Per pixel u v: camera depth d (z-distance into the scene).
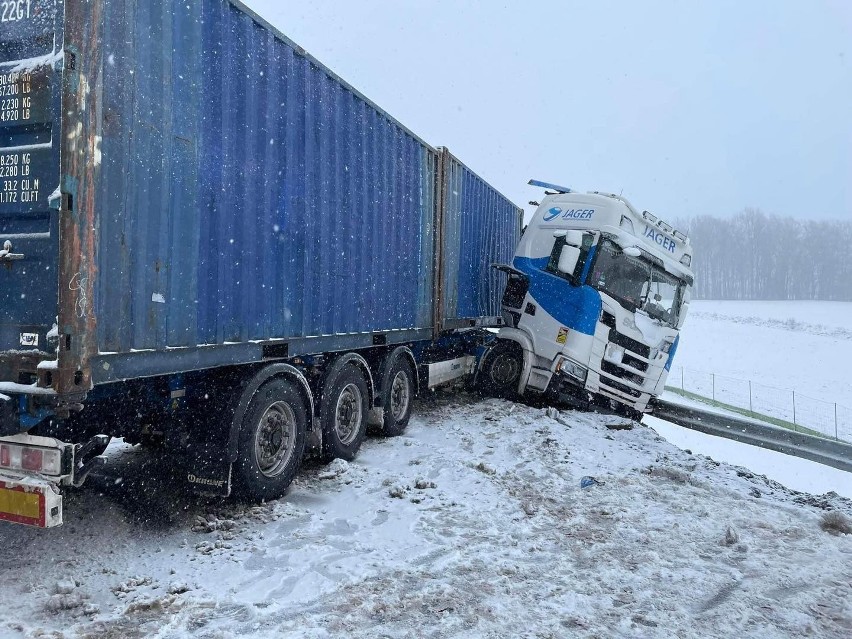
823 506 6.23
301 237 5.67
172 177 4.09
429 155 8.84
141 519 4.71
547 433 8.13
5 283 3.47
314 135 5.87
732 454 12.66
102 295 3.58
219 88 4.51
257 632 3.23
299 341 5.68
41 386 3.30
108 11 3.57
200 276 4.39
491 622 3.47
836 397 23.16
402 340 8.11
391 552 4.36
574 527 5.11
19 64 3.43
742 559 4.63
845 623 3.74
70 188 3.32
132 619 3.32
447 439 7.88
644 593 3.96
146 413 4.77
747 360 34.16
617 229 9.70
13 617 3.25
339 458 6.41
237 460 4.79
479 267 11.23
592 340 9.56
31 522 3.41
